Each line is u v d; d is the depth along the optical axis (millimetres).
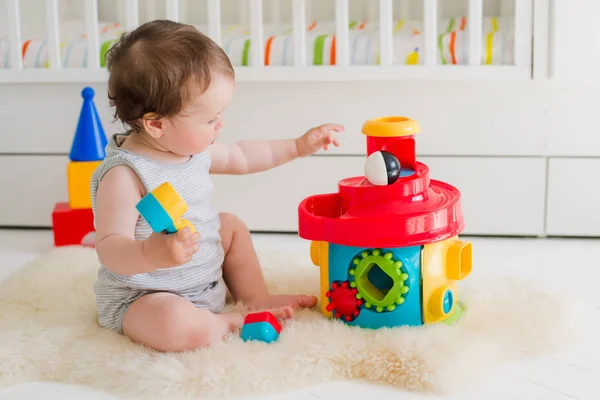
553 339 1412
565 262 1949
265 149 1688
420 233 1381
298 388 1294
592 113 2064
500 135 2105
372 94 2119
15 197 2326
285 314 1493
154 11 2791
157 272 1449
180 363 1313
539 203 2141
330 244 1469
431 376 1267
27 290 1688
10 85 2232
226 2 2803
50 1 2152
